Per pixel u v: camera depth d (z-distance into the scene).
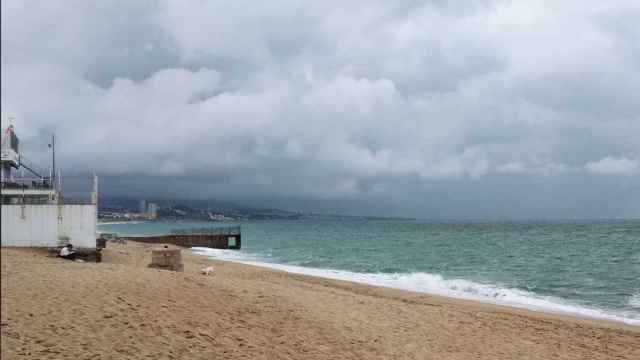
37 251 29.33
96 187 32.34
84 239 31.73
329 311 16.53
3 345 9.43
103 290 14.66
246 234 140.25
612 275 40.03
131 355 9.97
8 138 34.97
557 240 88.75
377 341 13.91
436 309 19.80
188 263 36.75
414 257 60.16
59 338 10.22
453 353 13.80
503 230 138.38
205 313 13.88
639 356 15.18
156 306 13.70
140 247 51.09
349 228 191.00
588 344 16.30
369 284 31.88
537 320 19.88
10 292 13.29
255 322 13.90
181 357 10.38
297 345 12.52
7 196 33.41
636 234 105.50
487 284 34.38
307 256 62.12
